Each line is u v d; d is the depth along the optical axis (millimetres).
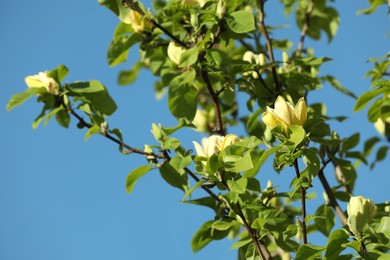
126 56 2531
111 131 2291
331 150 2434
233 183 2027
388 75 2566
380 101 2426
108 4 2461
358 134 2500
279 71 2570
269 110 1961
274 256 2438
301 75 2512
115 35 2490
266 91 2479
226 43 2311
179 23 2424
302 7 2922
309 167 1964
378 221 2129
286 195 2199
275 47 2713
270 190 2189
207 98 2715
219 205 2244
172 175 2289
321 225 2412
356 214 1968
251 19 2248
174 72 2459
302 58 2562
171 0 2439
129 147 2283
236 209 2131
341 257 1954
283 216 2145
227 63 2377
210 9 2326
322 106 2615
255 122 2438
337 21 2902
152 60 2545
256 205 2137
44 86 2326
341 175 2504
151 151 2275
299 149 1967
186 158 2158
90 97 2357
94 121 2346
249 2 2680
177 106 2357
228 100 2717
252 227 2117
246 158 2002
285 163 1982
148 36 2477
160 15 2463
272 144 2381
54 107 2330
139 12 2445
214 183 2092
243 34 2305
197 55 2273
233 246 2119
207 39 2270
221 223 2160
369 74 2574
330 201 2383
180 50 2373
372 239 1959
